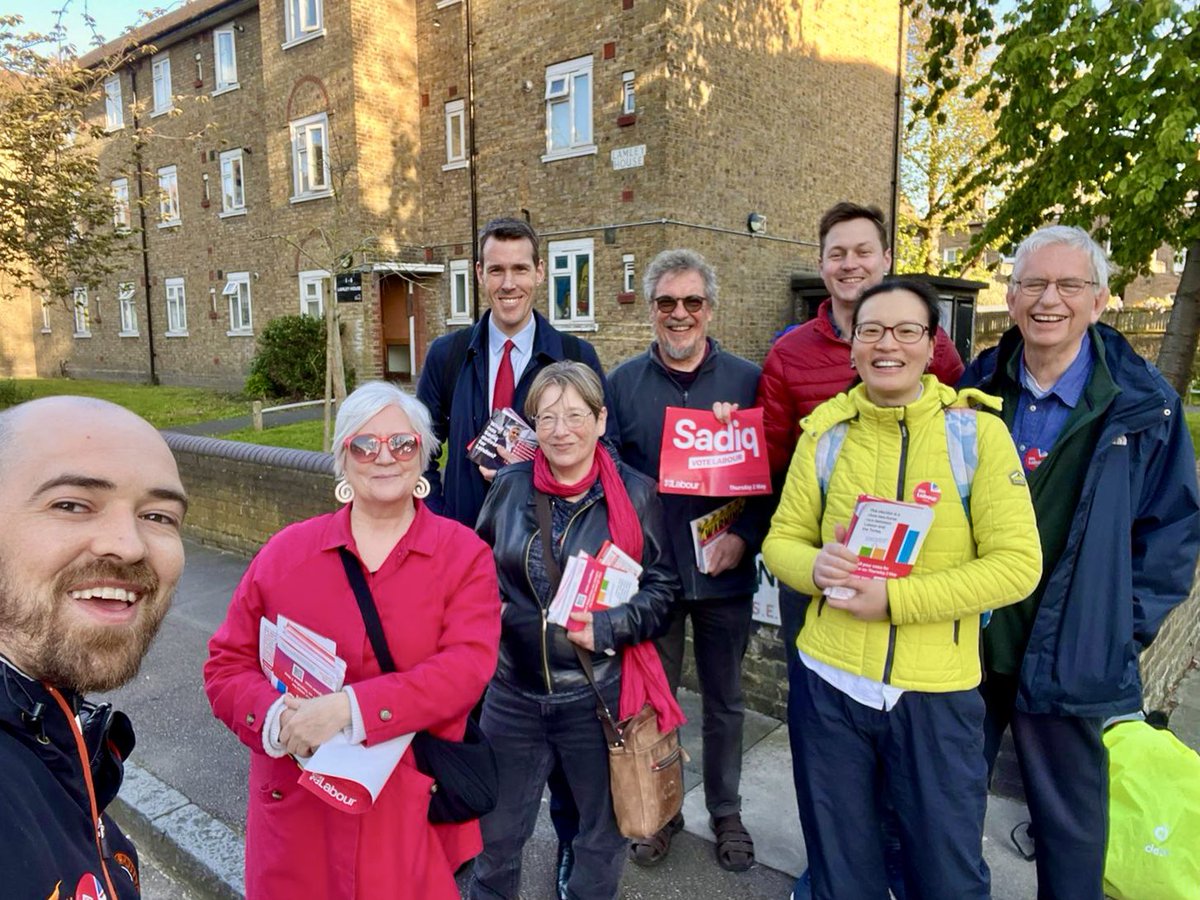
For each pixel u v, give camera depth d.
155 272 23.70
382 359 17.08
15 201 12.89
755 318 15.39
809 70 15.98
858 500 2.05
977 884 2.05
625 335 14.20
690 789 3.31
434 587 1.97
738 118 14.49
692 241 13.91
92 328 26.92
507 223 3.09
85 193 13.63
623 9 13.46
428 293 17.62
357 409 1.96
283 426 12.60
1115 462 2.18
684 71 13.37
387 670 1.92
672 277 2.82
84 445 1.13
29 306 29.92
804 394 2.80
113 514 1.15
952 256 31.91
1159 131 6.39
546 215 15.09
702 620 2.91
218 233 21.38
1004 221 9.03
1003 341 2.47
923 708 2.03
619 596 2.32
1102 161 7.71
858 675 2.09
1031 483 2.28
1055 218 8.81
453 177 16.67
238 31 19.69
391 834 1.87
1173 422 2.20
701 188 13.96
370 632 1.91
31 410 1.16
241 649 2.01
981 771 2.08
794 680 2.30
